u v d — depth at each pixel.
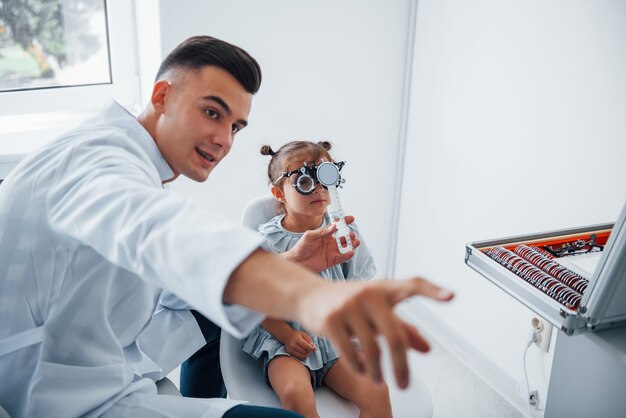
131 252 0.63
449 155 2.04
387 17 2.08
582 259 1.23
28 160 0.92
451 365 2.06
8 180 0.92
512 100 1.76
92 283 0.92
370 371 0.46
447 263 2.13
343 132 2.17
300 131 2.11
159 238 0.61
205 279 0.56
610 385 1.25
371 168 2.27
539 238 1.30
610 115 1.47
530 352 1.82
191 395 1.44
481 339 2.02
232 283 0.56
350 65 2.09
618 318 1.04
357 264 1.48
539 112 1.67
